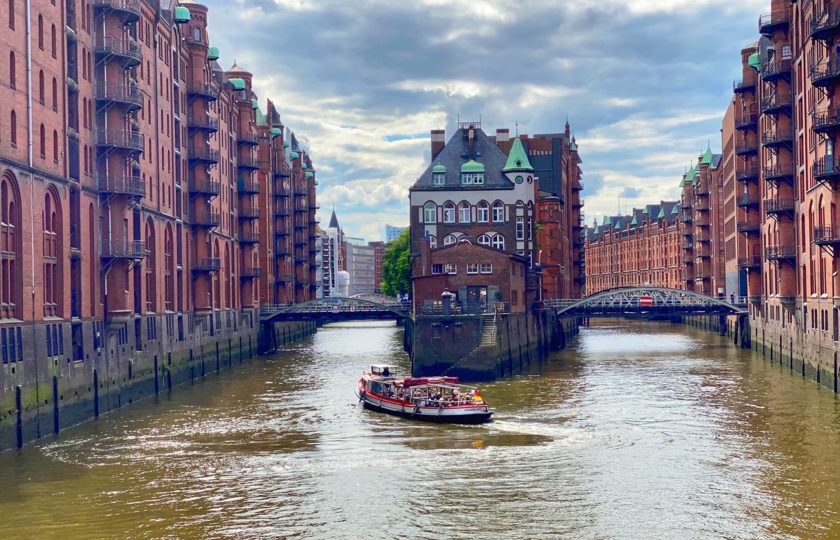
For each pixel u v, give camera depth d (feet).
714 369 272.72
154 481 136.36
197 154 287.89
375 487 132.46
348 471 141.59
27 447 159.33
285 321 397.39
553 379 249.34
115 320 205.05
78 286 190.08
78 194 192.54
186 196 283.18
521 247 365.40
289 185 477.36
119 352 209.26
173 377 249.55
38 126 172.55
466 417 179.42
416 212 369.71
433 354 248.11
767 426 172.65
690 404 199.93
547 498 126.31
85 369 188.44
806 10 242.78
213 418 189.16
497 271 276.21
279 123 480.23
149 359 231.30
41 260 171.53
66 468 143.84
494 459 148.15
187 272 279.28
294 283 491.72
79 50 196.54
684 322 573.74
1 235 155.74
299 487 132.87
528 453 152.46
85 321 192.24
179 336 262.67
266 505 124.26
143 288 230.48
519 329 286.87
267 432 172.86
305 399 216.54
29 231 165.89
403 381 201.26
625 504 123.24
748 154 321.52
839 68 201.67
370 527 115.14
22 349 159.74
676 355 324.19
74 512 121.49
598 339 420.36
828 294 220.02
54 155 179.83
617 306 352.28
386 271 574.56
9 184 159.74
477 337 247.70
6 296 157.58
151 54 245.45
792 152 264.31
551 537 110.93
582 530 113.19
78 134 194.18
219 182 317.83
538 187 425.69
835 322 212.64
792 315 263.70
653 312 349.41
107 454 153.58
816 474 136.77
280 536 112.37
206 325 291.38
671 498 125.70
